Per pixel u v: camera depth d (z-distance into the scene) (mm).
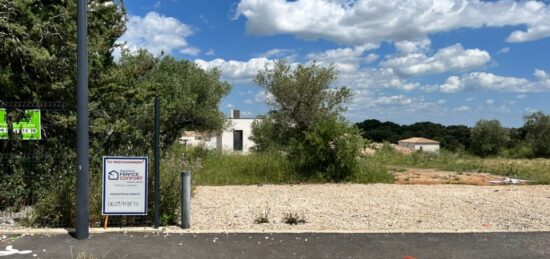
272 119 24609
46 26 8867
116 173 6953
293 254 5926
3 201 8258
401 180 15188
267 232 6922
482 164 22156
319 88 23219
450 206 9867
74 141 9031
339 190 12469
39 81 9086
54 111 8961
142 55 14992
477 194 11797
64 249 6027
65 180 7648
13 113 8289
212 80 22812
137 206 7000
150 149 8844
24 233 6715
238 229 7184
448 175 17172
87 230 6547
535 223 8047
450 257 5875
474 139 49375
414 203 10266
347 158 14555
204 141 25234
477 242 6531
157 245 6246
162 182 7570
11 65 8719
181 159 10961
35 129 8375
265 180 14086
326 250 6102
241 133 47000
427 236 6812
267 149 21922
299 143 15078
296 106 23469
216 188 12695
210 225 7633
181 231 6945
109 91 9570
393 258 5816
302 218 8273
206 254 5891
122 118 10055
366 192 12094
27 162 8344
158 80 18859
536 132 39125
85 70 6500
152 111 11234
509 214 8938
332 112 23141
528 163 23828
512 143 47938
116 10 10242
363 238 6672
